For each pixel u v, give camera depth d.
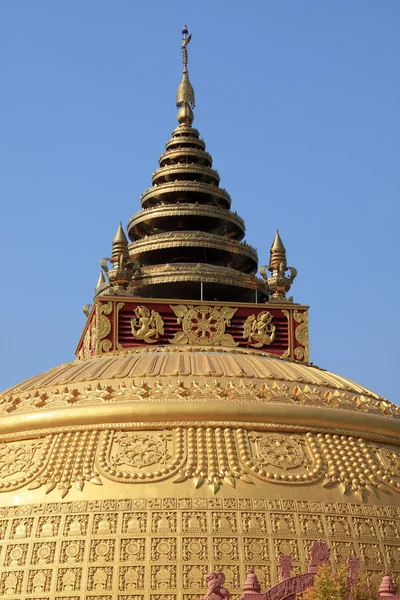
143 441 36.94
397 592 34.06
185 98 52.94
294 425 38.12
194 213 48.75
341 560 34.88
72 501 35.41
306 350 45.44
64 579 33.81
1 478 36.84
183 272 46.66
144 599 33.25
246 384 39.41
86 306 49.09
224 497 35.41
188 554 34.00
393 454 39.16
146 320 44.34
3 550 34.78
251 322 45.25
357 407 40.00
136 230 49.75
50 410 38.09
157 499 35.19
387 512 36.84
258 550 34.34
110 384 39.47
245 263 49.56
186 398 38.09
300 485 36.41
